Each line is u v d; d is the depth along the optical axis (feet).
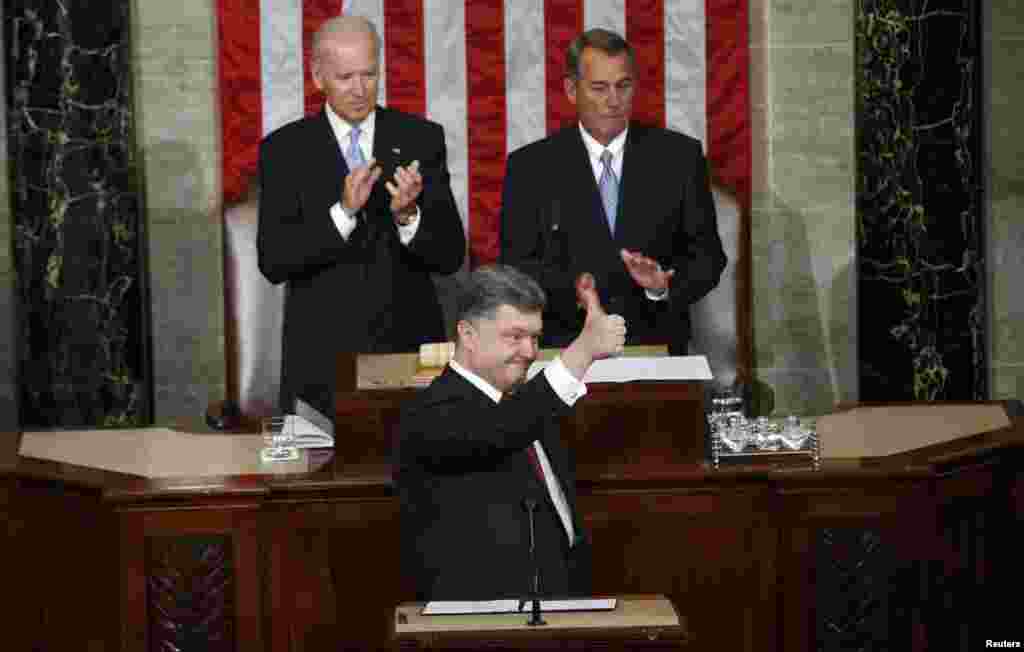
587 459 65.77
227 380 92.94
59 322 100.07
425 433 55.88
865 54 101.04
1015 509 70.03
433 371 66.90
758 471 64.54
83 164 99.14
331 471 66.23
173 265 102.22
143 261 100.48
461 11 100.53
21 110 98.37
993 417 76.33
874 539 64.13
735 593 65.31
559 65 100.89
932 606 65.62
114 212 99.71
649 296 83.30
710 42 100.32
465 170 101.24
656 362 68.80
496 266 57.67
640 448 65.82
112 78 98.78
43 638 65.87
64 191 99.19
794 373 103.96
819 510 64.03
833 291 103.91
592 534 65.10
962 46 100.89
